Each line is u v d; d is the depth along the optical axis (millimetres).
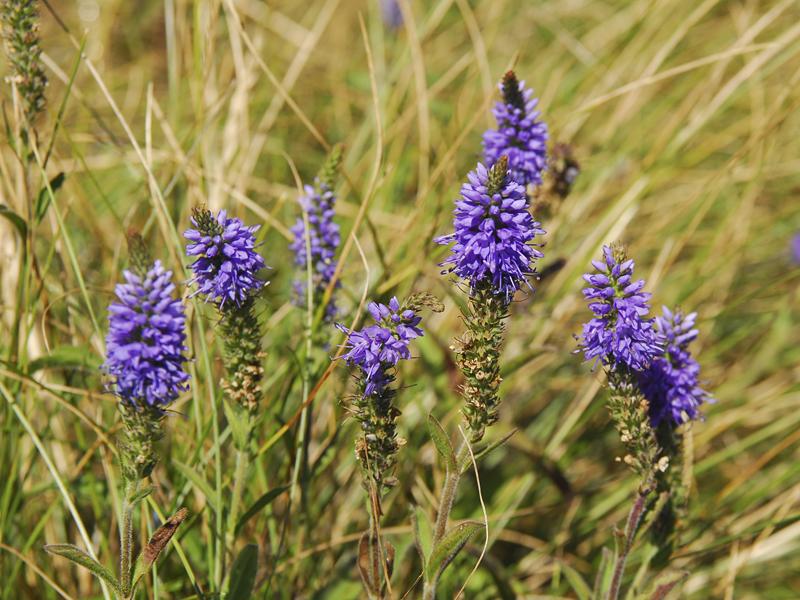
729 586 375
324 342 364
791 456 432
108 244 436
